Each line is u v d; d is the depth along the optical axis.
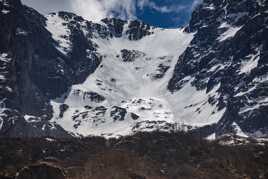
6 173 92.00
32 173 82.38
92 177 97.69
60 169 83.81
